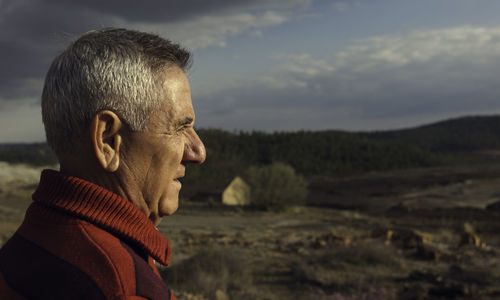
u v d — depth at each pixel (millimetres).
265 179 35312
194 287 8094
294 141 131750
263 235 20984
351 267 11258
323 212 36188
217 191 42344
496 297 8633
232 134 143250
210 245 15688
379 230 19453
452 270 11195
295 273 10555
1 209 31031
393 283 10008
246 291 8586
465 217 30484
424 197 45188
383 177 68812
